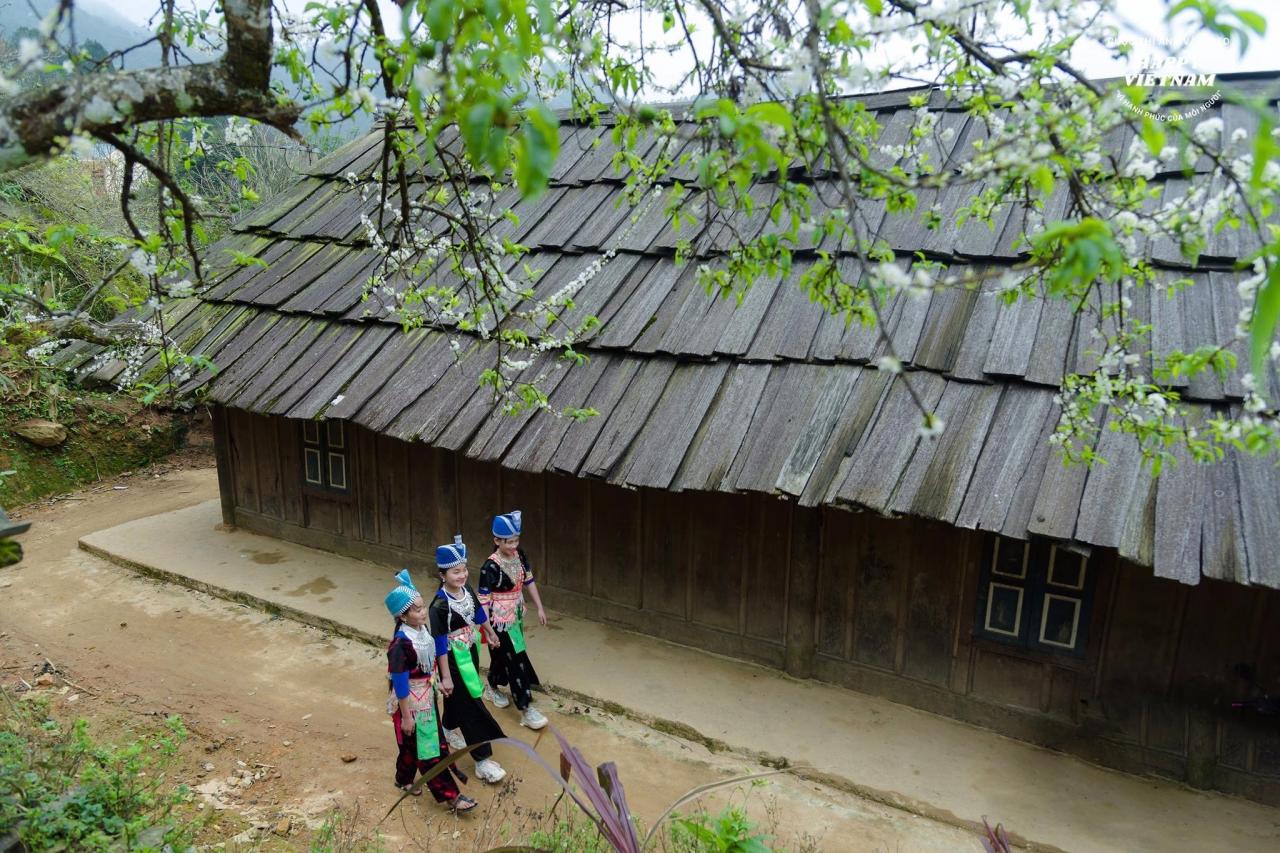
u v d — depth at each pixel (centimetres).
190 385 684
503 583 543
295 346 698
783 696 575
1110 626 488
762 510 591
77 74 262
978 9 248
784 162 238
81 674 595
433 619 473
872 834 453
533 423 564
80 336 509
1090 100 224
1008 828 450
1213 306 468
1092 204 263
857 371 515
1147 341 461
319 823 445
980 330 504
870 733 534
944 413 475
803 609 584
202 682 597
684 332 579
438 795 453
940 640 545
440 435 579
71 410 1037
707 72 289
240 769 492
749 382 537
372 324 694
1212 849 431
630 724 557
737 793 487
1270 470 397
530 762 516
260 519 859
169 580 765
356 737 537
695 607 632
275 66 287
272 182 1241
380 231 399
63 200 994
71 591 741
